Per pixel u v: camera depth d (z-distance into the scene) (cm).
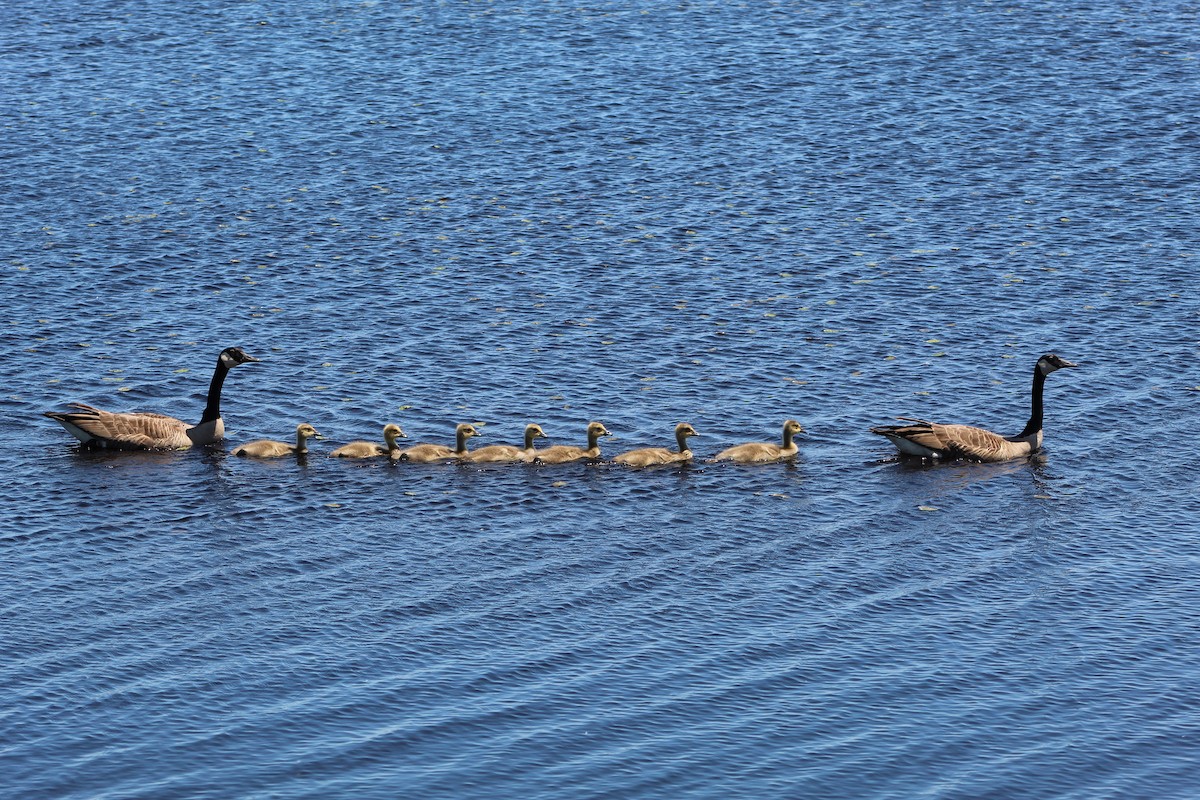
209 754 2972
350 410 4694
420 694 3181
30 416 4606
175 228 6247
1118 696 3212
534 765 2970
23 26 9094
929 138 7369
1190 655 3359
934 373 4981
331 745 3012
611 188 6769
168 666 3250
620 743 3042
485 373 4966
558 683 3234
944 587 3656
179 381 4897
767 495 4134
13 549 3741
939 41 8862
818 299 5591
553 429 4559
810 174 6931
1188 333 5272
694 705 3169
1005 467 4334
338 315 5438
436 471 4253
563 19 9356
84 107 7738
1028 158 7100
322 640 3369
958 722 3123
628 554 3788
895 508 4066
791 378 4944
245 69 8394
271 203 6550
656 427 4584
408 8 9612
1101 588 3650
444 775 2936
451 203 6581
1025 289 5672
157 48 8744
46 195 6575
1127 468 4322
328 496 4084
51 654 3272
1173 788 2933
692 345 5197
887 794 2905
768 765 2984
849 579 3688
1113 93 7962
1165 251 6022
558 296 5616
